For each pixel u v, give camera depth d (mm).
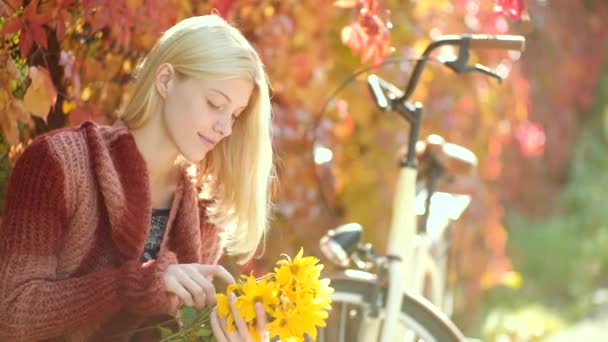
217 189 4961
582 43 16812
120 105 5992
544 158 15984
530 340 10234
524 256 14578
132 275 4406
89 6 5324
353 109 8383
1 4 4918
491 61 9516
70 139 4535
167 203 4891
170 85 4617
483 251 10102
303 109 7805
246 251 5031
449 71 9086
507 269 10312
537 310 12383
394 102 6555
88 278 4410
